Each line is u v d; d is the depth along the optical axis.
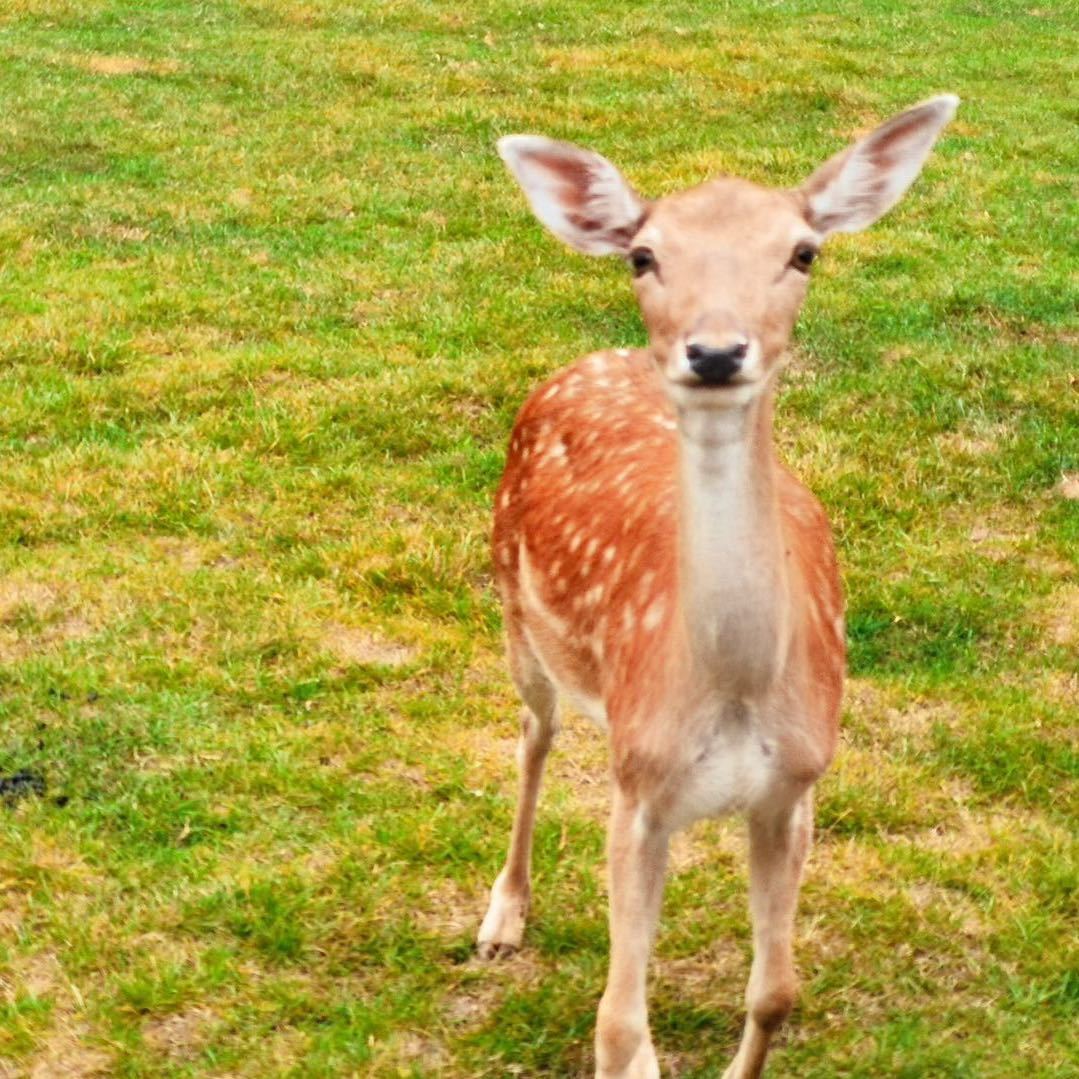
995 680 6.19
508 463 4.93
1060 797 5.53
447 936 4.77
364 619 6.41
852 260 10.59
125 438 7.82
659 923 4.81
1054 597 6.76
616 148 13.02
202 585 6.53
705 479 3.34
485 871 5.01
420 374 8.50
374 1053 4.31
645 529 3.98
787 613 3.50
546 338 9.22
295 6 17.34
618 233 3.79
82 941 4.66
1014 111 14.99
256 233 10.89
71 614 6.36
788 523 3.80
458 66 15.20
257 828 5.17
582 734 5.84
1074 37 18.50
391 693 5.98
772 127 13.89
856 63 16.17
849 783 5.48
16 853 5.01
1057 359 9.03
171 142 12.67
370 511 7.22
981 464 7.82
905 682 6.13
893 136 3.78
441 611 6.55
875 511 7.38
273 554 6.87
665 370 3.32
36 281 9.72
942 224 11.48
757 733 3.58
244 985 4.54
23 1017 4.40
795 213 3.47
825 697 3.71
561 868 5.03
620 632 3.90
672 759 3.62
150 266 10.12
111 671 5.94
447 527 7.08
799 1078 4.26
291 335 9.24
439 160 12.58
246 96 14.18
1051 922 4.86
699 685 3.54
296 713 5.82
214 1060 4.29
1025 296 9.95
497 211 11.46
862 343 9.20
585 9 17.95
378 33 16.73
